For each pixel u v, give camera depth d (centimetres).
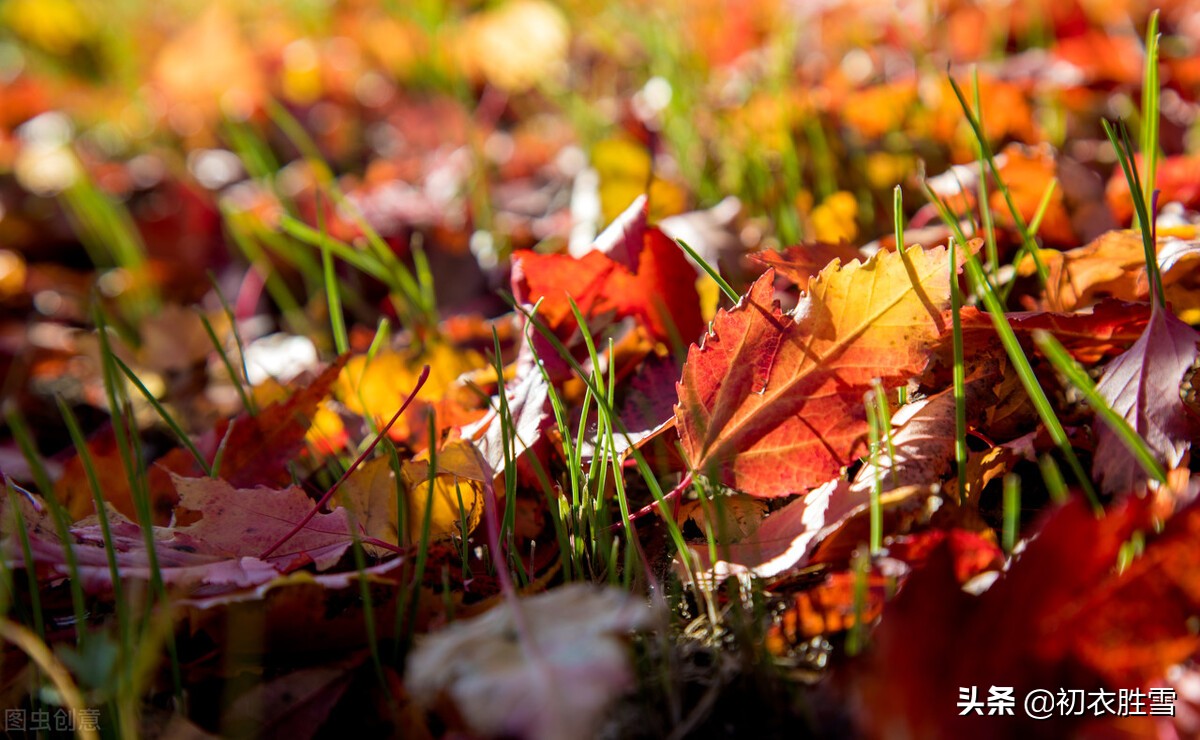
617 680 32
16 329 72
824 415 40
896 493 38
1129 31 73
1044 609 34
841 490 39
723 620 38
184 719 36
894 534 38
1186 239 43
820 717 35
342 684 37
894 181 58
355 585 39
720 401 40
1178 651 34
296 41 122
